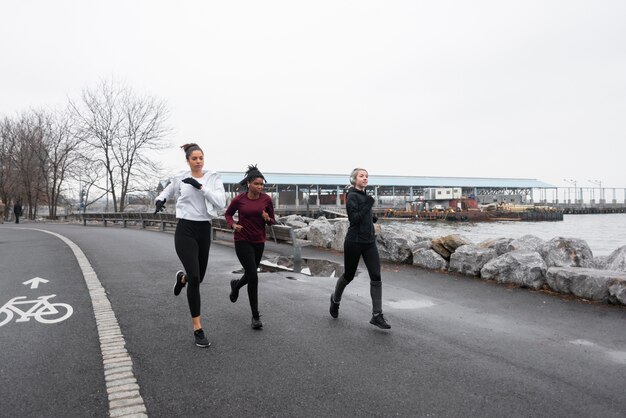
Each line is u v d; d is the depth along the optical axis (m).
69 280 7.38
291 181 84.25
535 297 6.23
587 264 7.53
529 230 57.84
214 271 8.52
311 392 3.18
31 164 50.09
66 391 3.17
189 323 4.91
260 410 2.90
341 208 80.56
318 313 5.38
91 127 39.22
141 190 41.81
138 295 6.29
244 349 4.06
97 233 18.61
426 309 5.60
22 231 20.94
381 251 9.77
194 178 4.32
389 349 4.09
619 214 126.12
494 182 106.12
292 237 9.16
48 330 4.62
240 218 4.75
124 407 2.93
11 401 3.00
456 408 2.95
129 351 4.00
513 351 4.05
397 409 2.93
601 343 4.28
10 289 6.68
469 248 8.09
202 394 3.13
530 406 2.98
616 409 2.94
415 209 94.12
